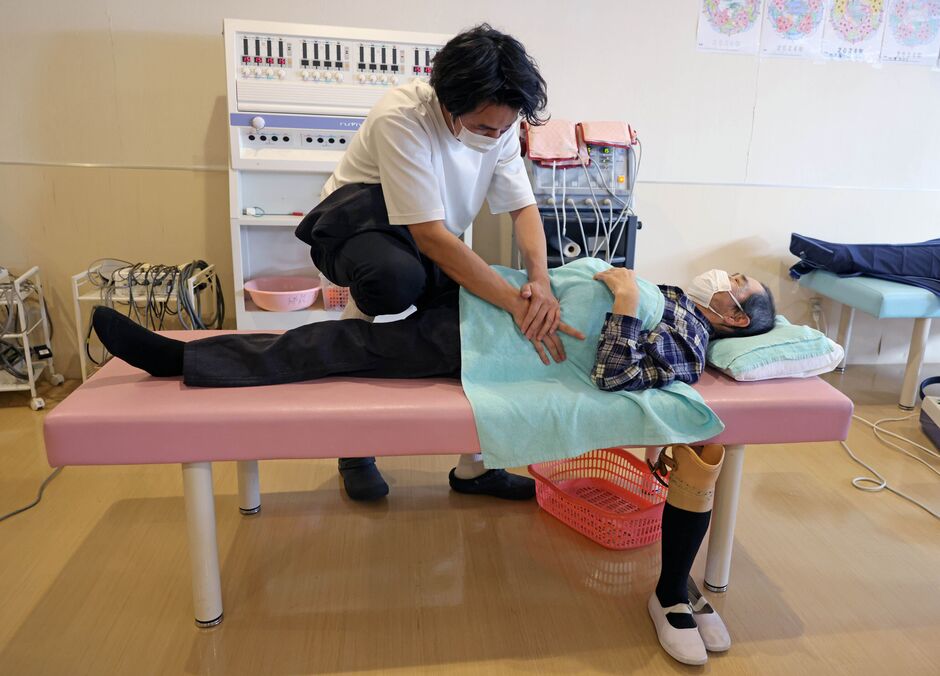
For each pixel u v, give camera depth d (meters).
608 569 1.63
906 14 2.90
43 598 1.48
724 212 3.03
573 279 1.52
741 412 1.37
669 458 1.37
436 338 1.45
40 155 2.54
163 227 2.67
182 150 2.60
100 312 1.31
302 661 1.33
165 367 1.38
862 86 2.96
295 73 2.28
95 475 2.01
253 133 2.30
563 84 2.77
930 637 1.45
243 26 2.22
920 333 2.61
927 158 3.11
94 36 2.46
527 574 1.60
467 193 1.61
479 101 1.26
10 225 2.58
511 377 1.43
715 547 1.54
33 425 2.33
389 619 1.45
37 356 2.63
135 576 1.57
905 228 3.18
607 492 1.91
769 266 3.13
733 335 1.58
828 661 1.37
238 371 1.36
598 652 1.37
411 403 1.30
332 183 1.66
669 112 2.87
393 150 1.40
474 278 1.43
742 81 2.88
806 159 3.02
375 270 1.44
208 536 1.35
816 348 1.49
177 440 1.23
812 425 1.40
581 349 1.44
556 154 2.49
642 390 1.37
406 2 2.59
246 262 2.63
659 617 1.41
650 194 2.96
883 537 1.81
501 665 1.33
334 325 1.44
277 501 1.90
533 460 1.30
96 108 2.52
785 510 1.93
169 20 2.49
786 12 2.82
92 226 2.63
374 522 1.80
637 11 2.73
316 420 1.25
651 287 1.50
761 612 1.51
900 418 2.60
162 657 1.33
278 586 1.54
